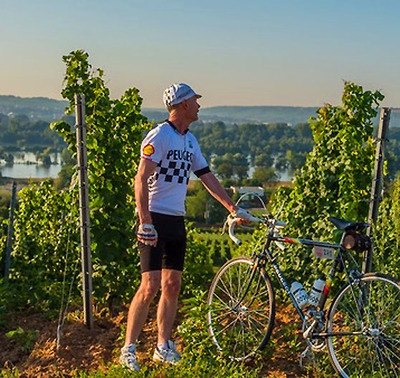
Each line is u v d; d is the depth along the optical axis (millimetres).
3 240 9461
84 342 5746
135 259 7387
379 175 5664
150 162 4645
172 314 4992
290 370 4773
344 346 4699
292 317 5996
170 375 4398
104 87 7469
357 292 4465
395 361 4520
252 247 9297
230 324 5113
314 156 7848
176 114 4809
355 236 4457
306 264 7137
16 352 5750
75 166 7172
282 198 9578
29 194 11484
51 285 7559
